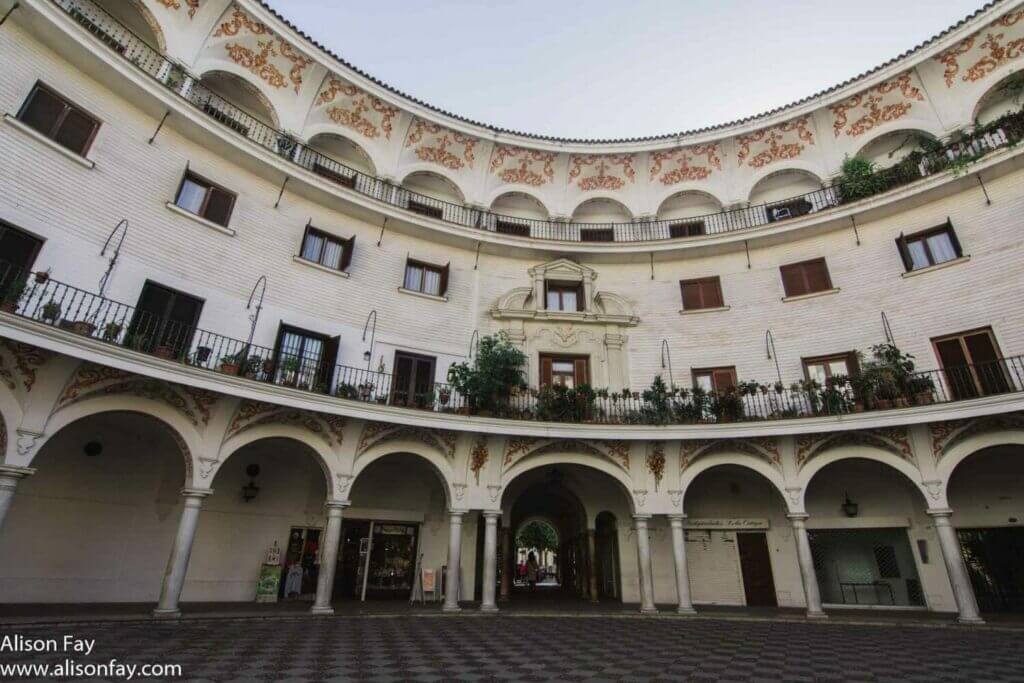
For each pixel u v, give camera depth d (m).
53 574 10.83
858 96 16.52
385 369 14.67
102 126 11.47
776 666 6.94
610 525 16.30
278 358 13.05
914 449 11.97
